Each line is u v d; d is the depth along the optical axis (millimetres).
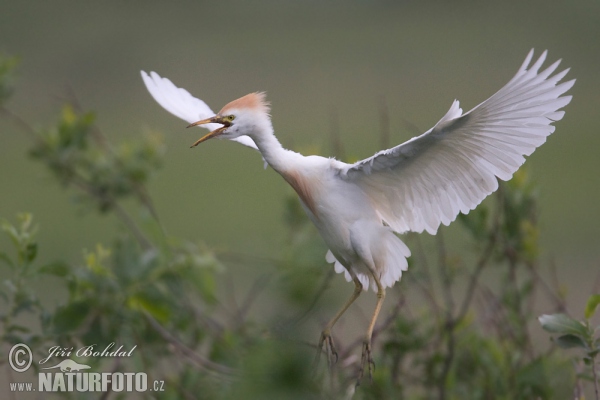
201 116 10461
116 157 12359
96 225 21812
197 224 22328
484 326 10695
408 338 9945
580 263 19250
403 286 10289
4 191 24641
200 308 10750
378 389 9367
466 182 8562
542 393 9750
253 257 10109
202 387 9406
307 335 6191
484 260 10602
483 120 7969
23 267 8547
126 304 9023
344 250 9453
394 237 9297
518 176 11117
